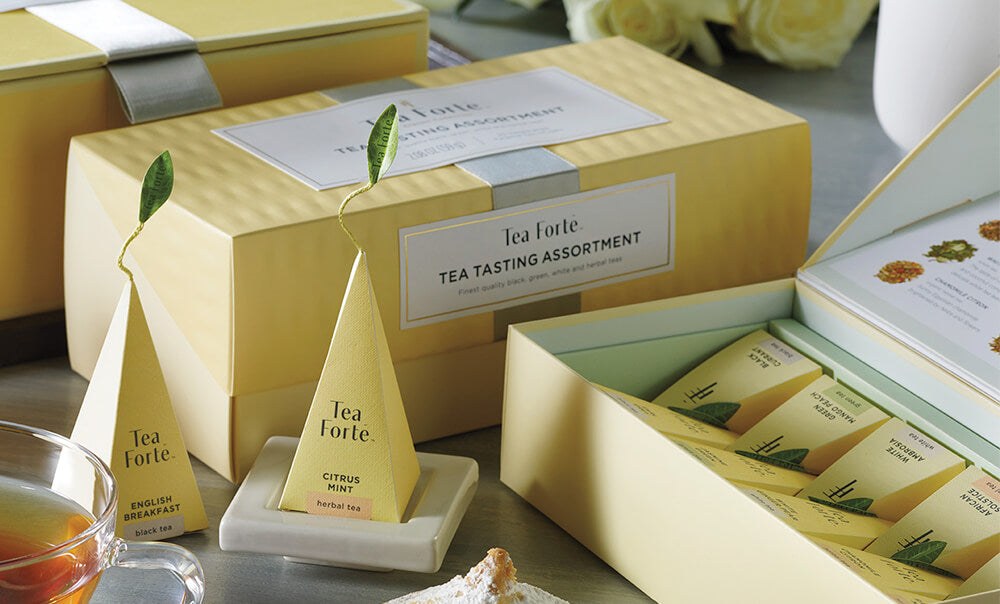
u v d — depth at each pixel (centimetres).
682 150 62
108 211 61
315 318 58
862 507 55
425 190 59
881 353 60
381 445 55
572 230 61
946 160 62
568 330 59
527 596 54
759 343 61
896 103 70
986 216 62
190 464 57
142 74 64
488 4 92
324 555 56
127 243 54
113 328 55
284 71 68
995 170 63
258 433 59
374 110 65
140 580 56
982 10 66
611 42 72
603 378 60
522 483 59
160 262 59
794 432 58
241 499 56
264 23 68
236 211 58
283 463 58
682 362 61
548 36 85
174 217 58
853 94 84
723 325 62
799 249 67
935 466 56
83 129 65
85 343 64
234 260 56
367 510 56
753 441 58
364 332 55
